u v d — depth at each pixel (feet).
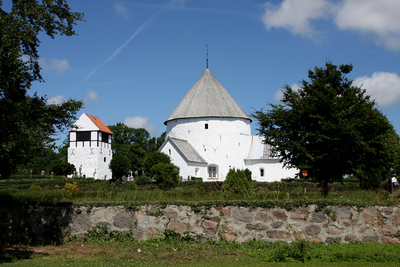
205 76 169.99
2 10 31.76
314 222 30.35
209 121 158.92
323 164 47.80
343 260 25.43
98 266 23.85
